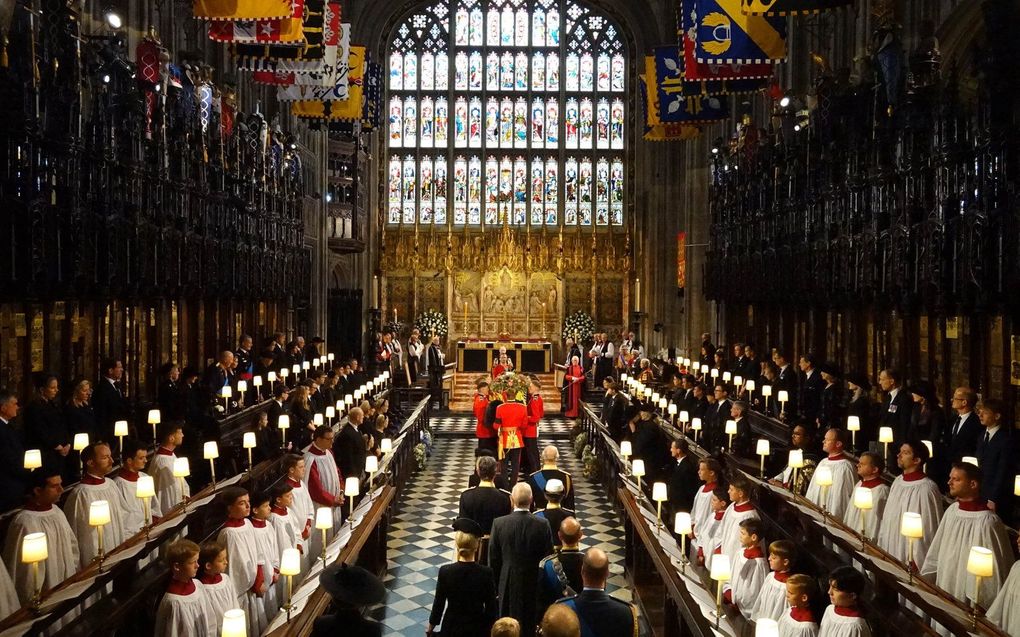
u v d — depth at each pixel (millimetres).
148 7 17078
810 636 6117
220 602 6578
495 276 34750
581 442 20438
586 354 32125
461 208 35594
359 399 17938
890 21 13547
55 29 11227
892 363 14977
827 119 15922
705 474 9773
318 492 10789
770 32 13781
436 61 35812
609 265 35031
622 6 34844
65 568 7484
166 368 13297
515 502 7684
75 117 11312
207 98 16812
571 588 7180
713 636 5949
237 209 18828
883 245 13516
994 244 10188
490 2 35750
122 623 7109
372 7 34688
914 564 6984
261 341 23109
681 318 32969
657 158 33875
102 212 12391
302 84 18312
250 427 15211
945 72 14789
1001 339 11508
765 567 7559
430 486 17250
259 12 13453
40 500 7383
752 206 20672
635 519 9695
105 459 8352
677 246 33406
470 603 6613
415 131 35688
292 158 23859
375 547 10938
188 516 8523
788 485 10484
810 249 16734
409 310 35312
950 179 11375
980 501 7195
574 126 35750
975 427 9117
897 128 13156
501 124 35750
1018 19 9938
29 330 12055
